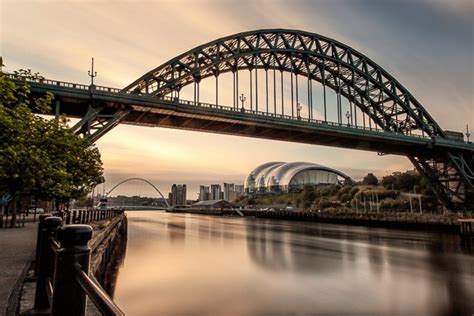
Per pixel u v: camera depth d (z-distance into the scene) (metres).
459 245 45.34
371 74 82.19
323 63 73.75
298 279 23.83
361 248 41.53
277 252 37.41
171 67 52.28
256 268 27.80
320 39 73.94
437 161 84.31
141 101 45.97
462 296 19.92
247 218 137.88
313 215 106.00
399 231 68.88
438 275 25.81
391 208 99.19
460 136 85.31
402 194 107.38
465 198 79.00
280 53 68.38
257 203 193.12
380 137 70.31
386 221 78.81
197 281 22.98
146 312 16.39
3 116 14.19
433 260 32.75
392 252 38.09
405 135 73.06
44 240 5.02
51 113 41.88
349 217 90.88
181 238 53.66
